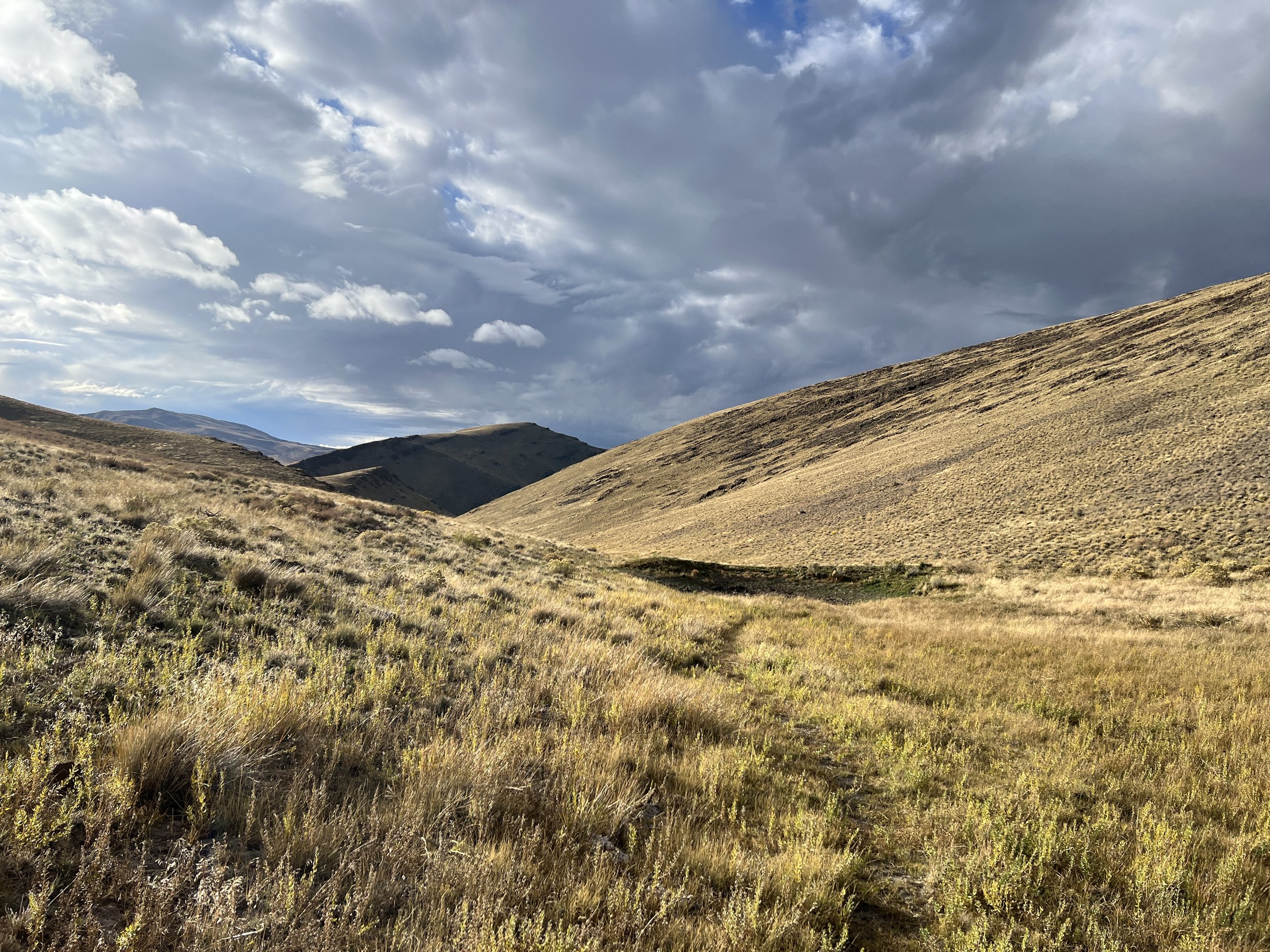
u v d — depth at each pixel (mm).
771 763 5605
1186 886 3686
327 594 9656
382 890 2828
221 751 3729
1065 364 94438
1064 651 12625
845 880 3586
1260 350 60438
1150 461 47000
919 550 45344
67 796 2936
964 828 4281
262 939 2389
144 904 2373
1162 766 5949
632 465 164250
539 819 3834
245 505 20391
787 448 123688
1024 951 3014
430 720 5270
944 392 112500
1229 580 25484
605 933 2744
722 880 3426
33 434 32094
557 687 6812
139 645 5660
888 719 7176
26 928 2240
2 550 7016
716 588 31406
